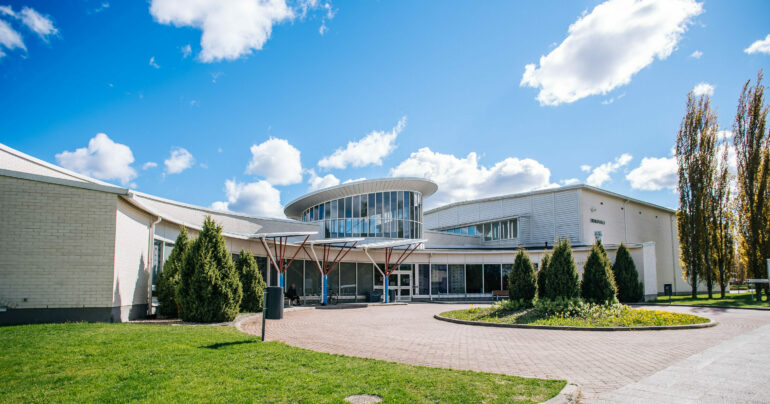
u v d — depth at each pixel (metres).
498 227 44.28
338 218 34.88
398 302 28.42
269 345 9.12
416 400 5.49
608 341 11.16
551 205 40.16
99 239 12.04
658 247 44.47
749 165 30.64
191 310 13.38
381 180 34.38
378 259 31.44
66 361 6.91
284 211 41.50
